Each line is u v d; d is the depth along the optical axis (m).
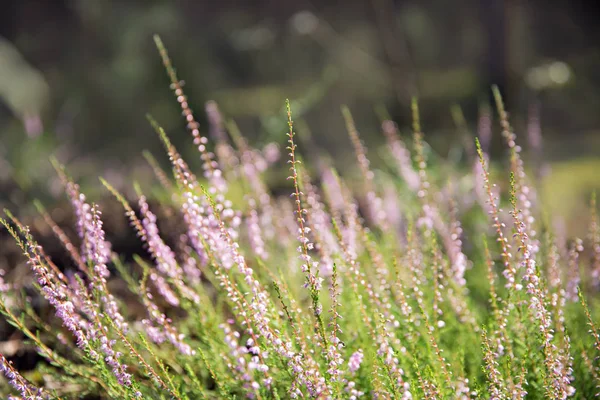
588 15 23.02
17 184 9.08
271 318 3.25
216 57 23.97
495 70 13.74
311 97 7.15
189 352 3.43
